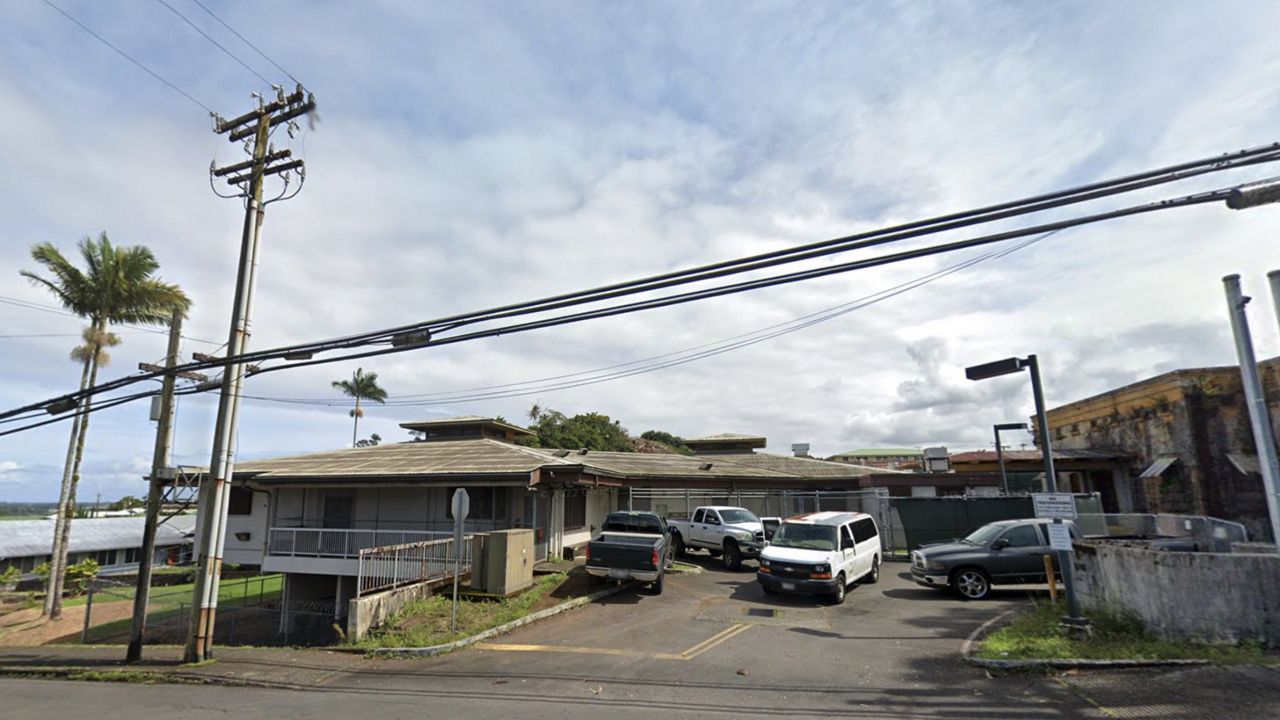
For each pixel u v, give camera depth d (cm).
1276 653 811
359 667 1068
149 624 2320
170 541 4828
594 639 1173
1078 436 2869
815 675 902
